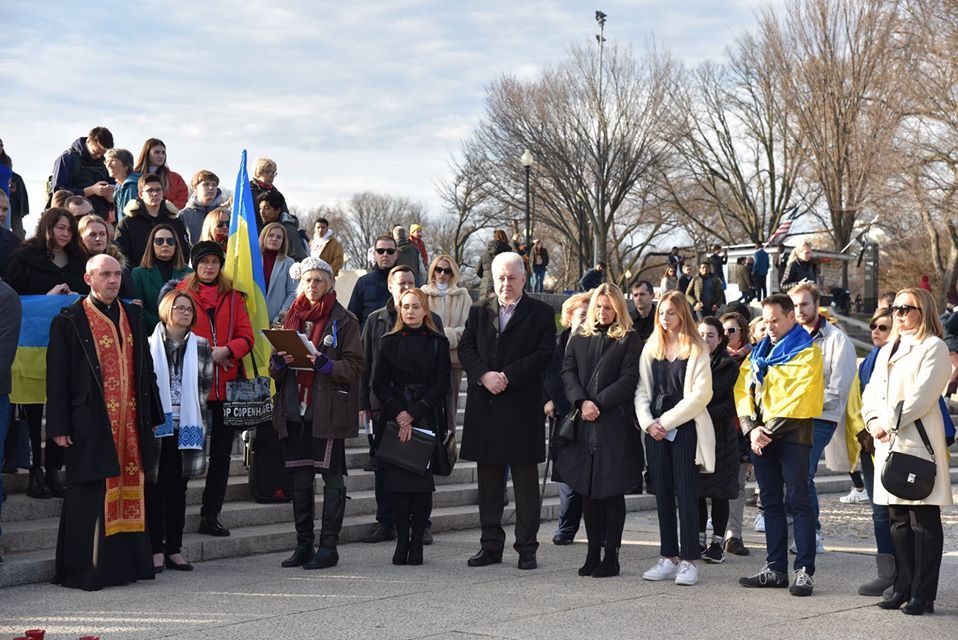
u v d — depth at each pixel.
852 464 7.27
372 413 8.12
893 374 6.37
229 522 8.45
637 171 41.56
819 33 40.47
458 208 46.38
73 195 9.22
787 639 5.57
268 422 8.75
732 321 9.02
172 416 7.29
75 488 6.77
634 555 8.26
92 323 6.87
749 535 9.51
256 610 6.12
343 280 16.58
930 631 5.80
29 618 5.90
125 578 6.88
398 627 5.73
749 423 7.06
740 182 47.25
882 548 6.79
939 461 6.27
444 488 10.25
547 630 5.70
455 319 10.25
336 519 7.59
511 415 7.57
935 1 34.50
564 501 8.77
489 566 7.68
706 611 6.22
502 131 42.00
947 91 33.66
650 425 7.18
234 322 7.91
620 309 7.43
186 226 10.63
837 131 40.09
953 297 20.75
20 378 7.58
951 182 34.53
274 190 10.68
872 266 35.41
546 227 53.22
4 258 8.44
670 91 42.62
